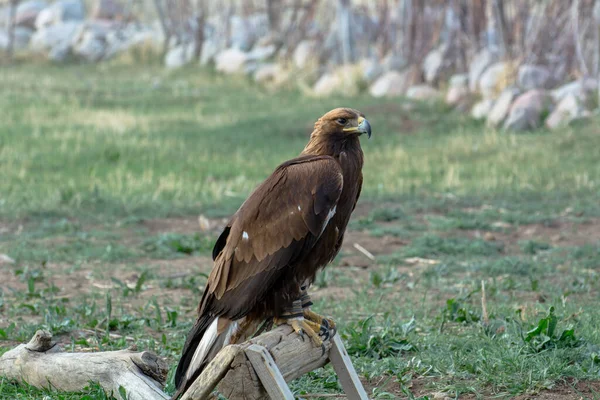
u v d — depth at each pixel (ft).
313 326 20.06
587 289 34.60
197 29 120.26
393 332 27.91
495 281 35.70
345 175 21.81
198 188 56.03
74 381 22.15
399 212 50.47
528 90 76.18
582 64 72.23
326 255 21.48
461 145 67.51
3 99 90.07
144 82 106.11
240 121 80.23
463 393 23.15
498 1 81.25
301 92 96.22
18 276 36.76
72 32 134.41
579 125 68.03
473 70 84.84
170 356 26.09
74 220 48.52
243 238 20.63
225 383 17.65
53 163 62.44
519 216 48.29
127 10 141.18
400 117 79.10
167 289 35.50
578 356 24.86
